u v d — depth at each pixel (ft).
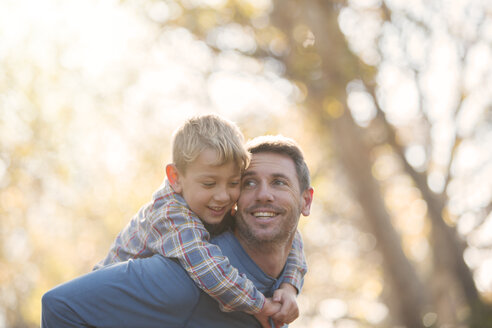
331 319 88.22
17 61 51.47
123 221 56.80
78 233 58.65
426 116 53.01
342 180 69.41
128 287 8.71
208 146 9.31
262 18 49.62
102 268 9.09
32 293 58.95
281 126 56.59
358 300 88.28
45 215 57.16
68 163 54.39
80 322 8.68
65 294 8.75
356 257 85.46
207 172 9.29
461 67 51.88
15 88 51.34
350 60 46.24
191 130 9.59
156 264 8.93
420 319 54.24
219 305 8.96
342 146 52.19
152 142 57.72
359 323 86.38
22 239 58.23
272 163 9.58
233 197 9.52
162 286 8.75
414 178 52.60
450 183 53.31
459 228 53.01
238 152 9.35
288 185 9.55
